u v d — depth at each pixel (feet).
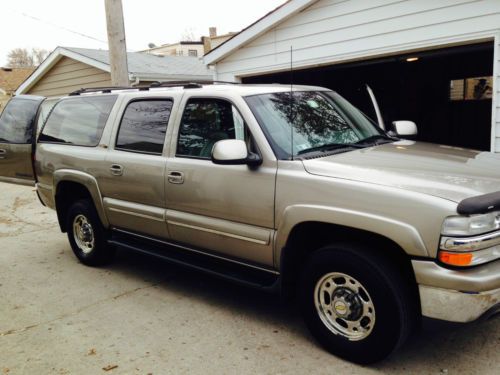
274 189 11.03
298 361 10.64
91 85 45.37
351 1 24.75
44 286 16.07
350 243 10.20
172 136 13.62
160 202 13.91
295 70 29.30
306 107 13.02
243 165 11.68
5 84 83.51
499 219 8.90
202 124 12.97
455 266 8.65
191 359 10.94
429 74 38.22
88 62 42.93
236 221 11.99
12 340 12.28
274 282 11.52
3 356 11.50
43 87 50.24
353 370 10.18
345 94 35.27
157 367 10.66
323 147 11.91
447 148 12.42
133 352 11.38
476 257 8.65
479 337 11.30
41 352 11.59
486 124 37.32
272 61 28.86
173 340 11.88
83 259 17.87
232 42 29.86
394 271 9.51
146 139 14.48
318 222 10.46
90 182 16.19
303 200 10.53
